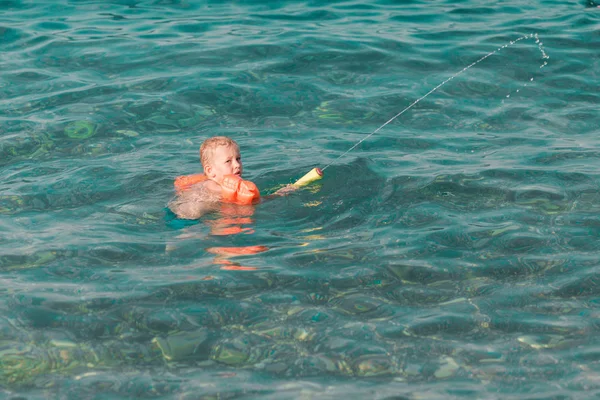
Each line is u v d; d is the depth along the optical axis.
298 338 16.44
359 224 21.86
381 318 17.22
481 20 42.72
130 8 45.19
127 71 35.25
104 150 27.47
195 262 19.64
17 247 20.42
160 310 17.41
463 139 28.56
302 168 25.95
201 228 21.55
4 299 17.84
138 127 29.52
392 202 23.25
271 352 15.97
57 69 35.50
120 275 18.98
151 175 25.30
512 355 15.87
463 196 23.62
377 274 19.05
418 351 16.02
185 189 23.64
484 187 24.19
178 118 30.45
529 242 20.67
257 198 22.78
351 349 16.06
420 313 17.42
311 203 23.11
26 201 23.38
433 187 24.23
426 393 14.67
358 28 41.34
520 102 32.12
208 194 23.06
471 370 15.39
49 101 31.80
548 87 33.62
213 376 15.19
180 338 16.41
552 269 19.30
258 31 40.78
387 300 17.97
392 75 35.06
